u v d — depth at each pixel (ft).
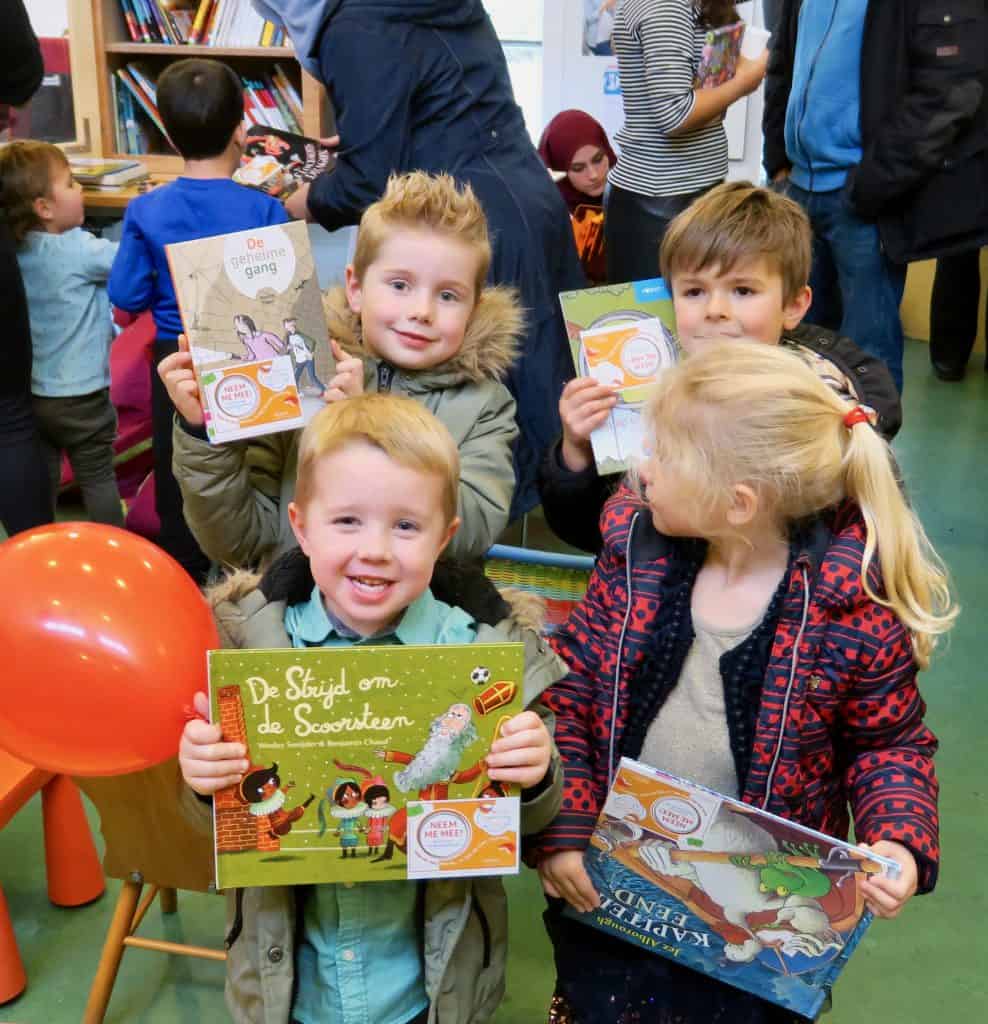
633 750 4.22
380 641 3.92
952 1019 5.86
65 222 9.95
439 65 7.47
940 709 8.60
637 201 10.13
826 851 3.67
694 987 4.21
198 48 12.48
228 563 5.09
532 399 7.94
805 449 3.86
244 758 3.46
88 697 3.66
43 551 3.81
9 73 8.27
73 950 6.24
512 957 6.27
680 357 5.06
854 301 10.51
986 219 9.75
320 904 3.98
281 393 4.75
